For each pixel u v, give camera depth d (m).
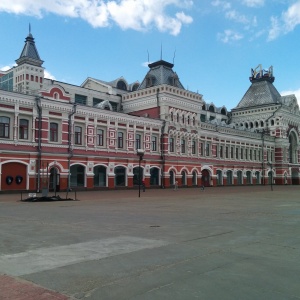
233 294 6.49
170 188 57.97
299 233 12.88
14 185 40.50
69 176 45.31
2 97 39.62
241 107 91.94
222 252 9.71
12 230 13.54
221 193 43.91
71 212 20.34
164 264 8.45
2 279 7.27
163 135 57.81
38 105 42.66
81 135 47.56
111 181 50.28
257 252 9.73
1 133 39.94
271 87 92.19
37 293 6.47
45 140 43.31
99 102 60.91
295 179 91.12
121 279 7.32
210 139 68.50
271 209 22.30
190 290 6.69
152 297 6.36
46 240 11.45
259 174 82.56
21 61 51.81
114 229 13.80
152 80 61.94
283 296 6.41
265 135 84.31
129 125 53.06
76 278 7.38
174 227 14.31
